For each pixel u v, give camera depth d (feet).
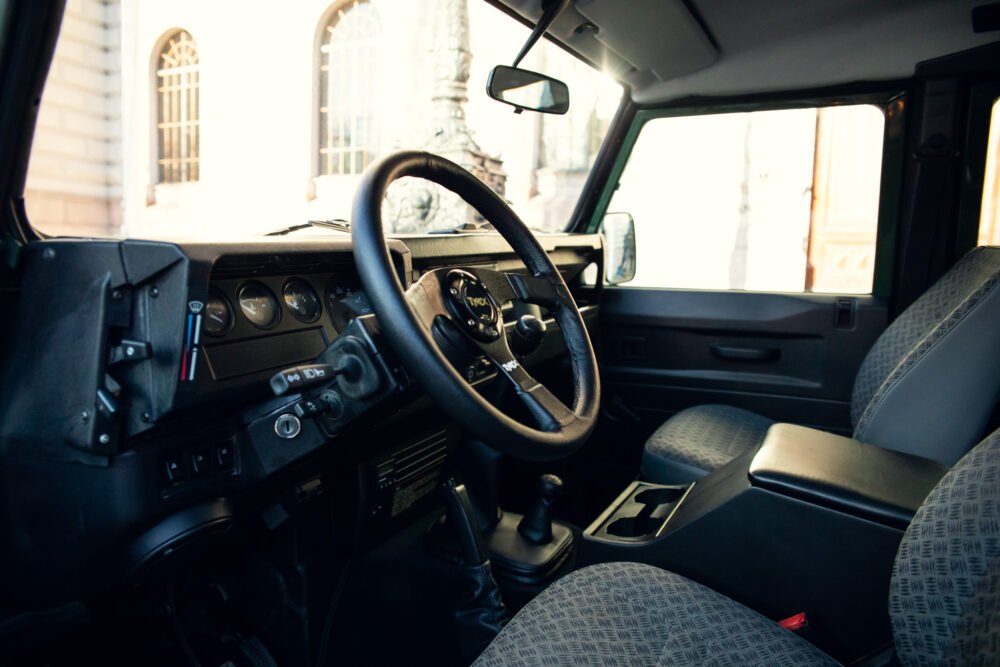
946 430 4.92
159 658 4.47
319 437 3.67
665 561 4.36
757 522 4.06
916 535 2.93
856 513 3.82
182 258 3.23
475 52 34.09
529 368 6.59
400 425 5.10
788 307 8.05
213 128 43.29
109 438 3.27
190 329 3.29
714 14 6.29
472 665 3.20
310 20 40.63
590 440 8.89
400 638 5.41
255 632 4.99
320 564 5.06
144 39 21.80
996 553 2.56
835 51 7.09
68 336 3.30
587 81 8.54
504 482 7.38
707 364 8.51
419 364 3.14
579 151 35.70
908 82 7.55
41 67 3.18
